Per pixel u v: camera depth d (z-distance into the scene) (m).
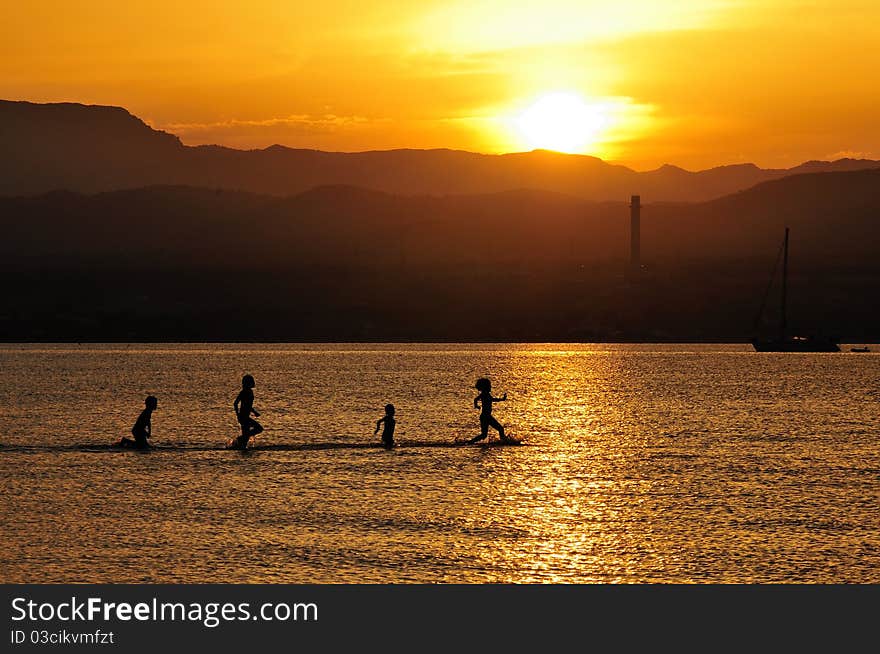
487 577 58.41
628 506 77.00
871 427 141.00
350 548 63.50
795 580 58.16
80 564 59.66
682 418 155.62
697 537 66.94
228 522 70.06
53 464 95.38
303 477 88.62
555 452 108.50
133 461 97.81
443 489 83.31
